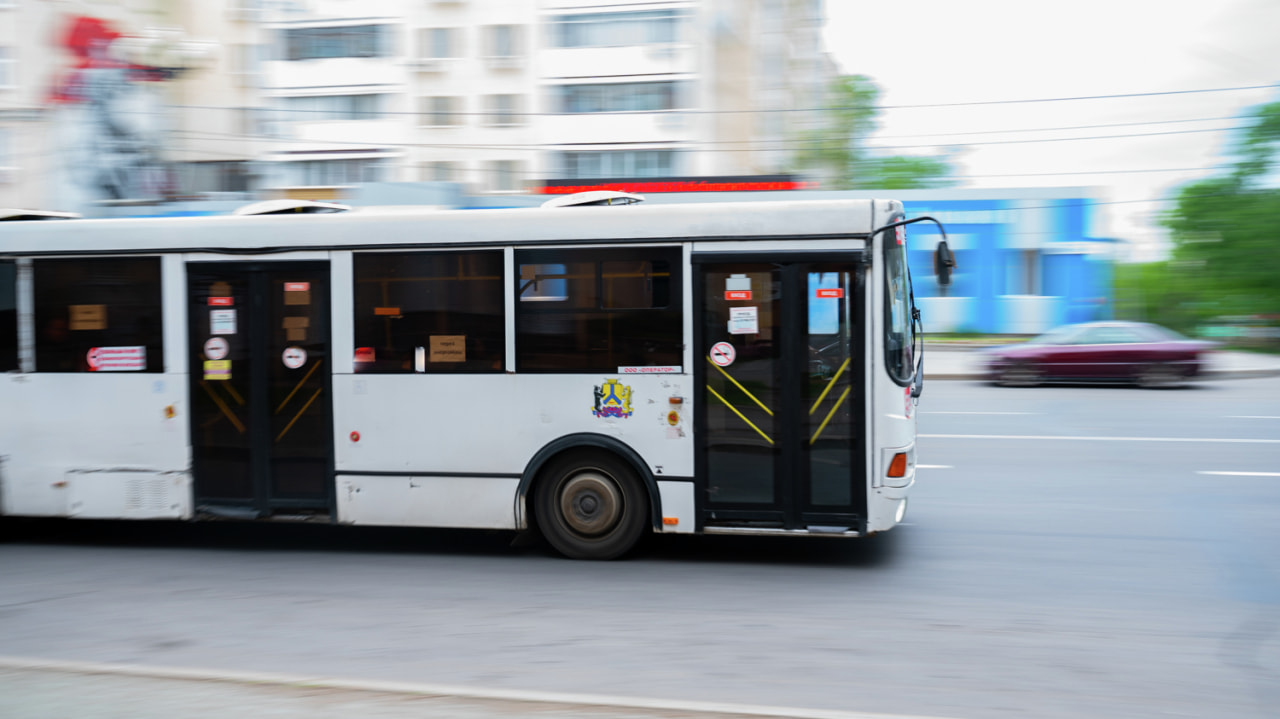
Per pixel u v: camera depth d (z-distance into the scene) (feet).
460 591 19.70
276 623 17.63
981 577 20.38
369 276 22.43
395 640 16.55
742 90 107.04
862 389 20.76
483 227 21.91
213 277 22.97
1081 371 61.93
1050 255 96.37
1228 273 114.42
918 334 23.72
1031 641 16.28
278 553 23.34
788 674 14.75
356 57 109.50
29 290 23.63
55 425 23.61
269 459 22.90
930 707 13.43
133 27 88.94
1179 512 26.32
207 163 96.89
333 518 22.71
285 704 12.69
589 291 21.66
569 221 21.66
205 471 23.15
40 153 88.79
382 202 59.16
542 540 24.16
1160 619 17.42
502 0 107.55
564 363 21.75
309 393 22.75
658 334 21.43
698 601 18.84
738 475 21.29
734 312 21.20
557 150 108.06
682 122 105.09
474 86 109.09
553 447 21.77
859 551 22.75
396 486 22.44
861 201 20.79
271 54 107.34
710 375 21.33
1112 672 14.79
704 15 104.06
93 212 86.33
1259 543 22.89
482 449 22.08
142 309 23.24
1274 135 111.75
